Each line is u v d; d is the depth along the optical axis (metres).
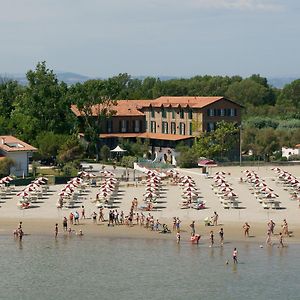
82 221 135.00
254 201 153.88
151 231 127.19
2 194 161.38
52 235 125.56
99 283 98.88
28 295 94.38
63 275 102.88
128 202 152.62
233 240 120.12
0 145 193.50
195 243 118.94
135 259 110.44
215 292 94.56
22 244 120.00
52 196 160.75
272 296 92.88
